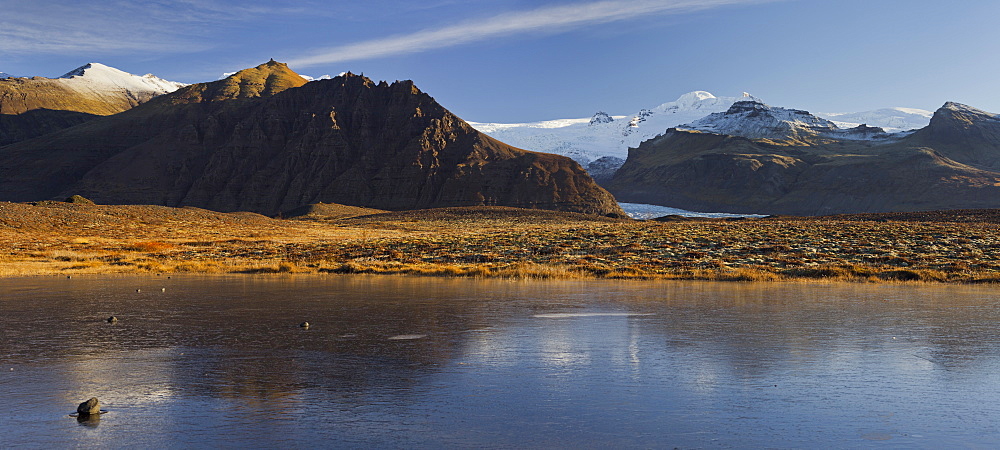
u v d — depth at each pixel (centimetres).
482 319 1431
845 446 602
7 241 5866
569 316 1477
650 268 3184
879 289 2206
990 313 1500
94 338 1199
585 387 812
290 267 3584
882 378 850
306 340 1162
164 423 679
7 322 1427
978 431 641
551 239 5128
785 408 720
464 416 696
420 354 1026
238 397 776
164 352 1054
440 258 4225
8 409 733
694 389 801
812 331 1234
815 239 4472
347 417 695
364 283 2608
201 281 2788
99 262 4175
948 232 4694
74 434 643
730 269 3097
